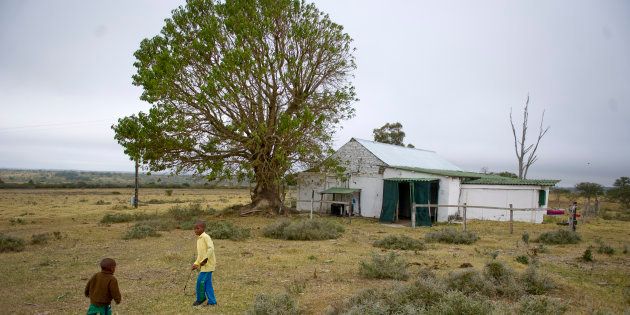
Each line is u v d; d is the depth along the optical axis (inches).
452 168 1555.1
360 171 1246.3
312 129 1032.8
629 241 776.3
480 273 385.4
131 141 945.5
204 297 329.7
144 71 932.6
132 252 575.8
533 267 393.1
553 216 1364.4
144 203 1791.3
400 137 2139.5
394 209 1074.1
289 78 1027.3
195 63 1011.3
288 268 473.4
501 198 1157.7
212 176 959.6
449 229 747.4
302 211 1334.9
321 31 1086.4
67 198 2053.4
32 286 391.9
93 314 245.9
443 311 269.3
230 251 591.2
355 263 505.0
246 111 1019.3
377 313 266.7
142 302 339.0
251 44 1014.4
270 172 1059.9
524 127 2055.9
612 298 355.6
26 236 727.7
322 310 317.1
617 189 2532.0
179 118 952.9
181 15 1032.2
